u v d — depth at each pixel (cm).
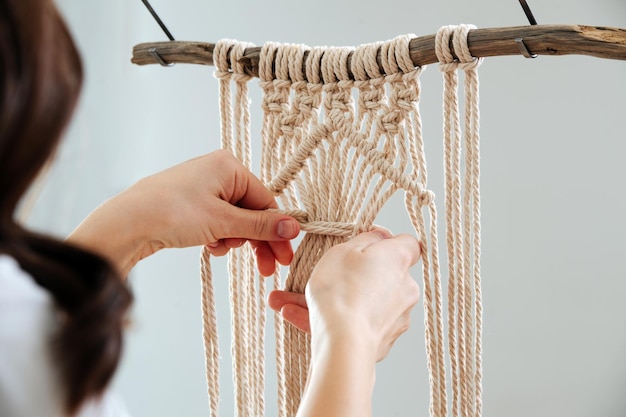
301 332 108
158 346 224
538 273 193
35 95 43
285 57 108
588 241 189
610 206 187
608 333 190
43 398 46
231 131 116
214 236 101
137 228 95
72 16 199
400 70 100
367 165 105
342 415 63
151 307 223
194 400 224
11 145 43
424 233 100
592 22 182
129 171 211
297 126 109
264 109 112
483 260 197
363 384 67
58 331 46
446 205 100
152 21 216
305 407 64
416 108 99
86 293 47
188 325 222
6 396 44
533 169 192
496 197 195
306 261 107
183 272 221
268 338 213
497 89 193
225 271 218
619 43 82
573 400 194
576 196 189
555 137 189
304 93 108
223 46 112
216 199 100
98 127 203
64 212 168
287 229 102
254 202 106
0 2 42
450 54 94
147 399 226
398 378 207
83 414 49
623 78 183
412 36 99
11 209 45
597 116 186
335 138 107
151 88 218
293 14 208
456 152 98
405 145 101
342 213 107
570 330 193
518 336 196
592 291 190
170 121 220
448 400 197
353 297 80
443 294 200
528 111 191
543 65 188
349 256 86
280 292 106
